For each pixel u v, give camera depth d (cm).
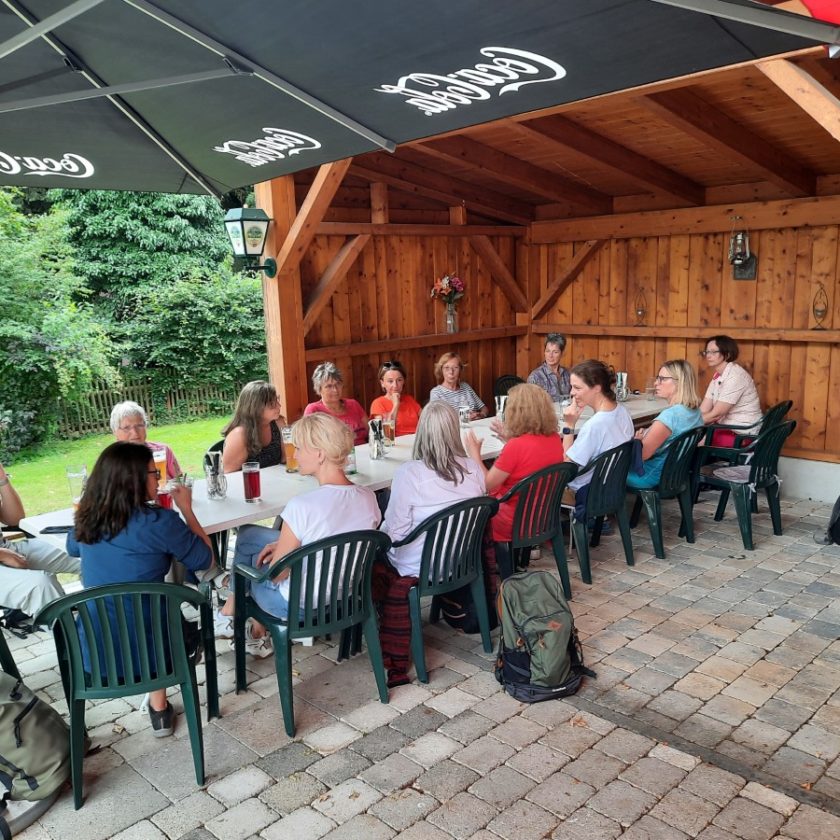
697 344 661
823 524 530
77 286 1136
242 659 320
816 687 318
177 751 284
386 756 277
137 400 1142
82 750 254
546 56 187
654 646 354
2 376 969
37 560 357
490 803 250
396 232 623
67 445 1020
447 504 327
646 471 468
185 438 1048
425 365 689
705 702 308
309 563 281
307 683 329
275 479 393
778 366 613
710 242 637
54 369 998
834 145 519
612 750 277
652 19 165
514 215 728
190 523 301
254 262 539
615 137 536
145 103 255
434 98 225
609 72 194
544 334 755
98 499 261
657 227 655
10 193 1223
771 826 237
